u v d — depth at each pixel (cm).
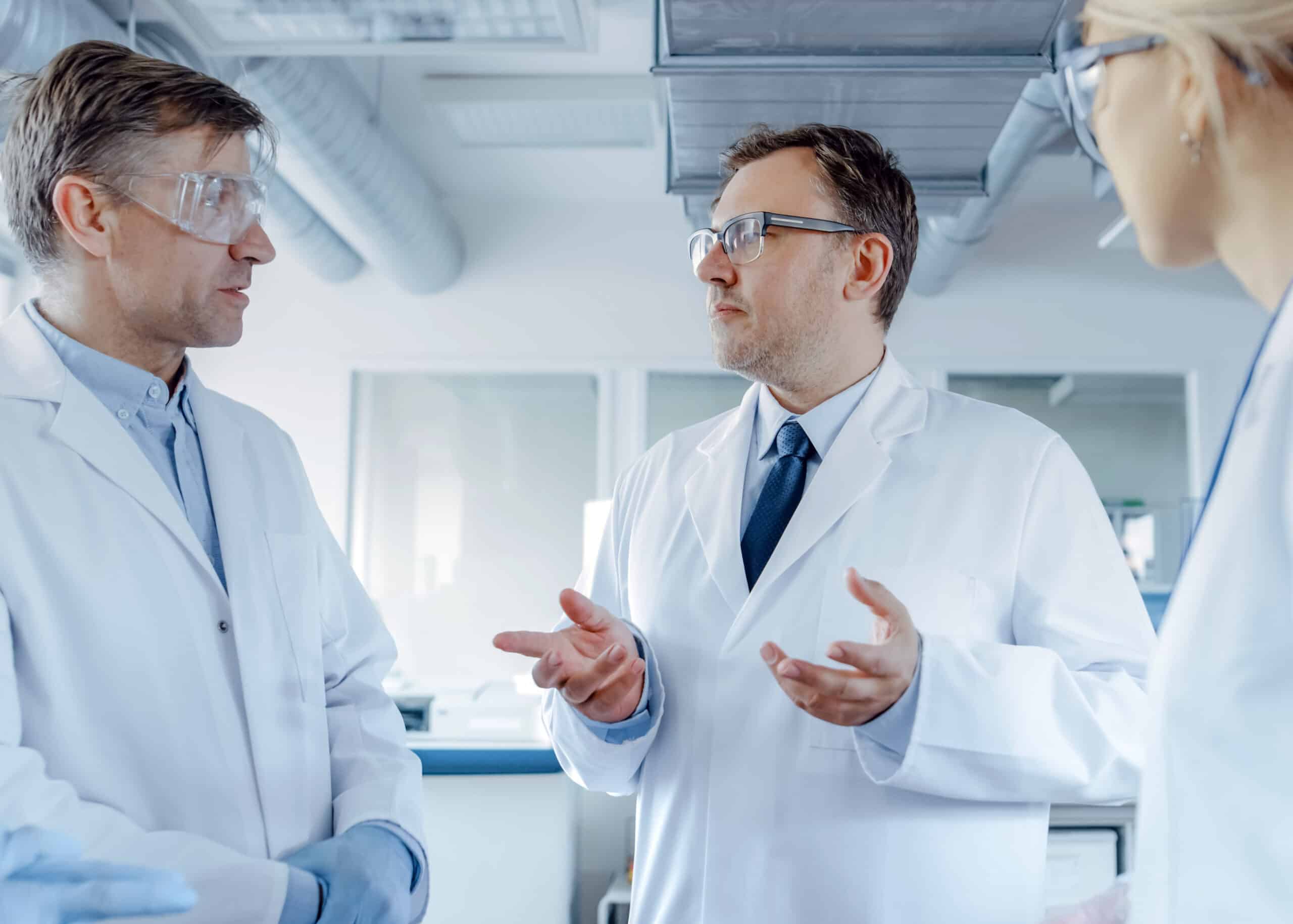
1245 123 54
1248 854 60
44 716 100
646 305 467
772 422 134
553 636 114
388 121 384
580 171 435
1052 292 459
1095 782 104
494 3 219
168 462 118
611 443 464
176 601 109
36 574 101
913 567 117
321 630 128
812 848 109
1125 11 56
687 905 115
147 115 106
